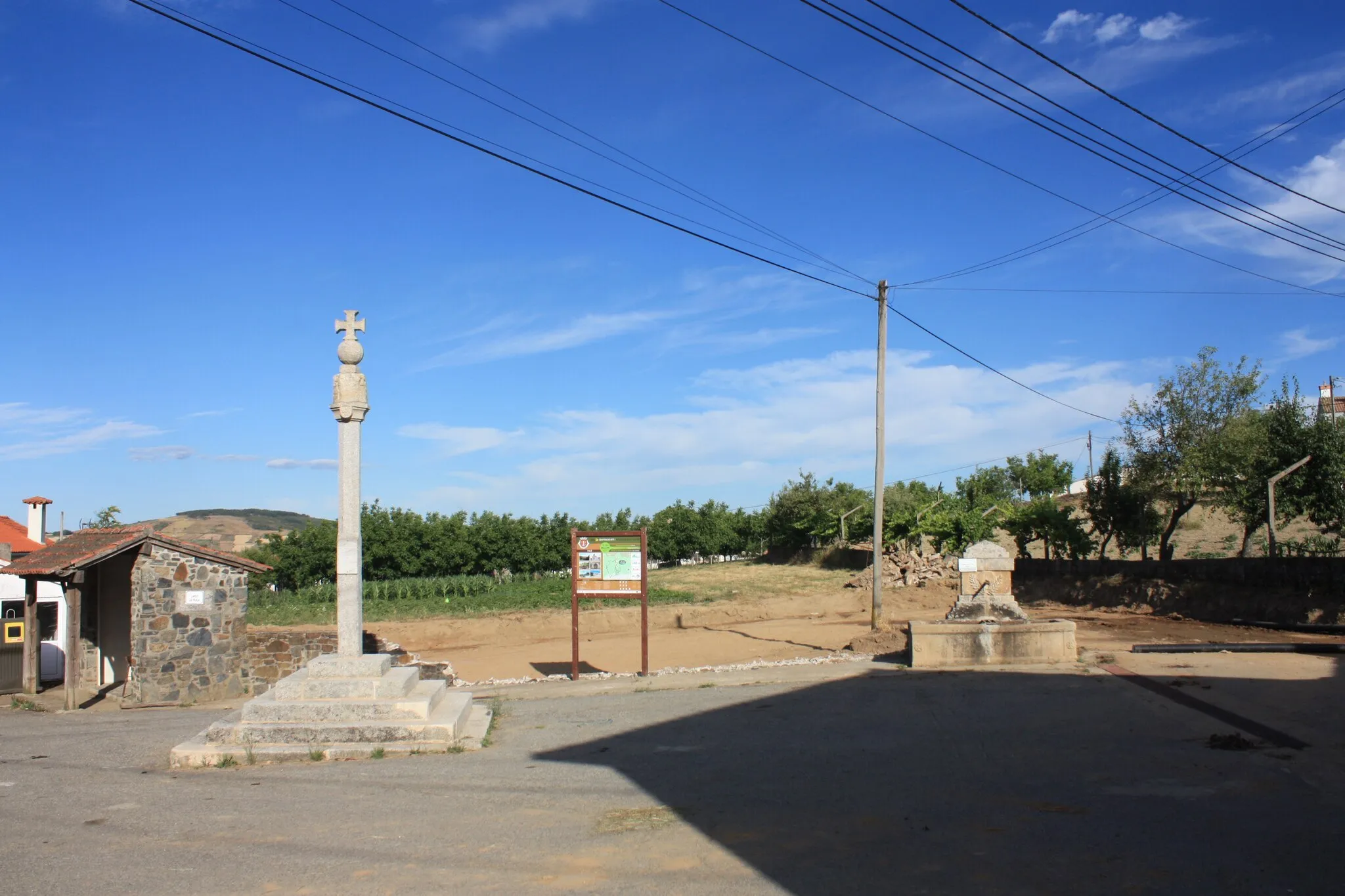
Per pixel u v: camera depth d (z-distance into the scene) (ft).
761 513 221.87
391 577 139.33
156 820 24.40
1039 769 27.14
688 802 24.79
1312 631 63.82
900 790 25.38
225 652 59.11
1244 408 91.25
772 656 70.33
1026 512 117.70
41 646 65.98
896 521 139.03
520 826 23.02
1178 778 25.48
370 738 32.83
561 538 154.51
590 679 53.21
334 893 18.57
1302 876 17.89
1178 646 51.24
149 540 56.34
